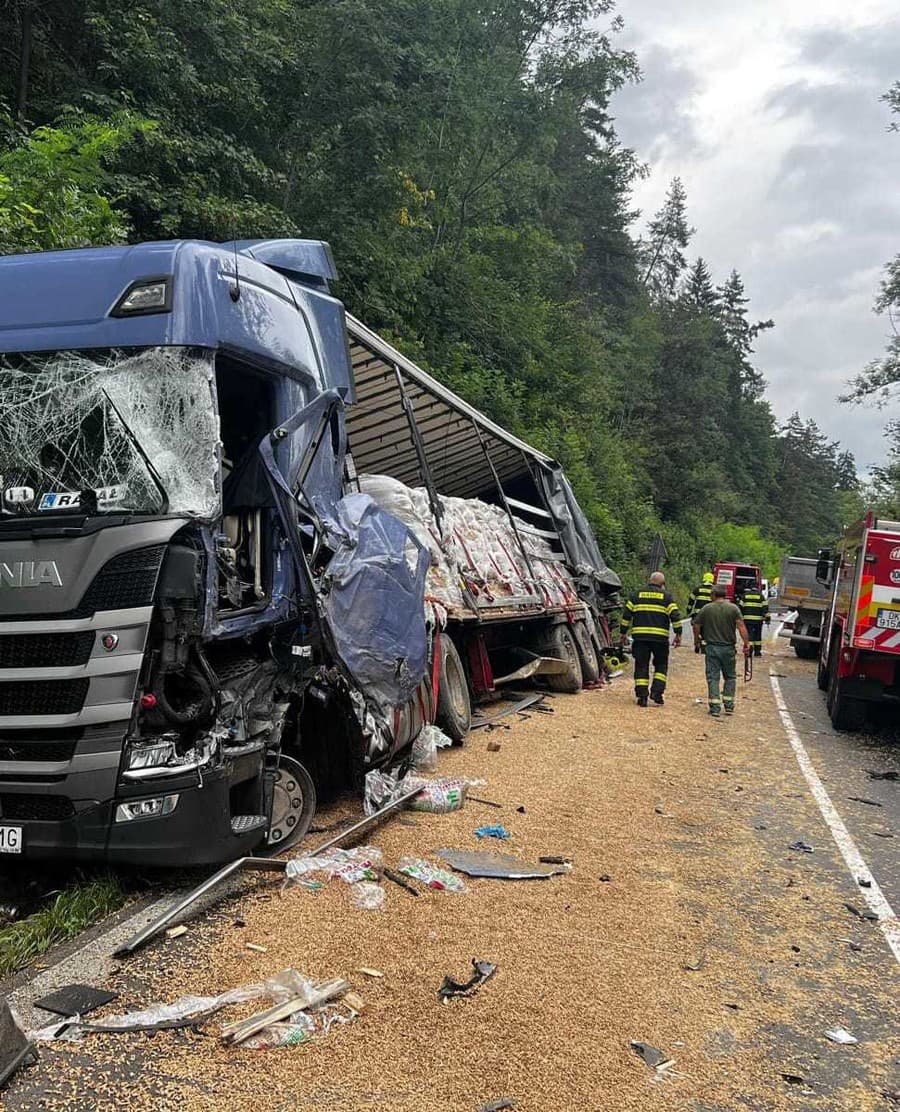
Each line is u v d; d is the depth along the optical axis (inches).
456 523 410.6
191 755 187.8
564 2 1016.9
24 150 387.2
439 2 875.4
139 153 511.8
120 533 180.2
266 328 222.1
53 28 537.0
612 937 187.5
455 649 371.9
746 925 201.0
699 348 1998.0
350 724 248.2
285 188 649.0
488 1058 139.1
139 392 194.2
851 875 238.7
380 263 764.6
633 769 337.1
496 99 964.0
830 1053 150.6
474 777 306.0
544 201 1173.7
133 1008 147.3
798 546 3666.3
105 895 185.3
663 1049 146.9
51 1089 125.6
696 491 1887.3
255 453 222.1
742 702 555.8
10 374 198.2
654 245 2714.1
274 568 216.4
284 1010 145.9
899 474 1176.8
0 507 186.5
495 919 190.9
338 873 204.8
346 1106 125.2
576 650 534.0
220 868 205.8
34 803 182.7
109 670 177.8
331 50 663.1
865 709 460.8
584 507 1003.3
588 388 1188.5
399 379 375.6
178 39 552.4
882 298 1127.0
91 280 201.0
